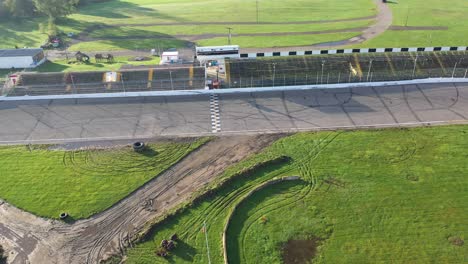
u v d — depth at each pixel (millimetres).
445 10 109500
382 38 88438
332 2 123188
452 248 35062
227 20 107625
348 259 34438
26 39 96000
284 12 113625
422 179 42969
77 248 36188
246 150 48719
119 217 39281
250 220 38469
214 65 69625
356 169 44750
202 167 45969
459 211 38812
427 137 50250
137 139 51531
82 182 43906
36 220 39156
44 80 64375
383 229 37094
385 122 53969
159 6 127938
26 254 35719
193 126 54219
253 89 62719
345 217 38500
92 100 61156
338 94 61344
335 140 50094
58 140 51688
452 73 64875
